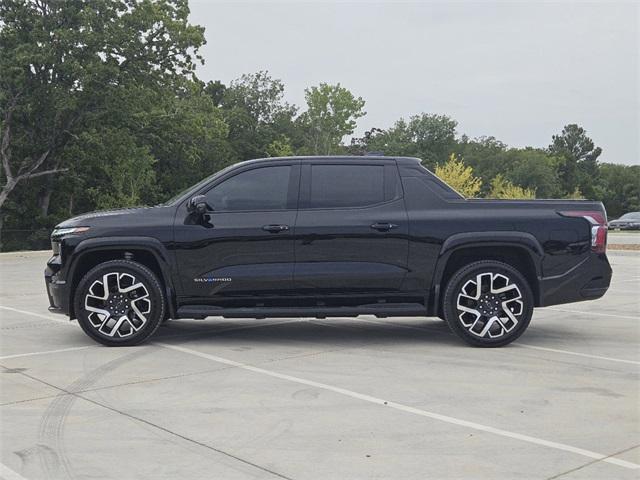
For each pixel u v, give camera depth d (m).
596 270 7.25
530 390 5.55
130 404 5.18
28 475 3.82
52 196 44.38
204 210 7.15
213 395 5.42
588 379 5.91
